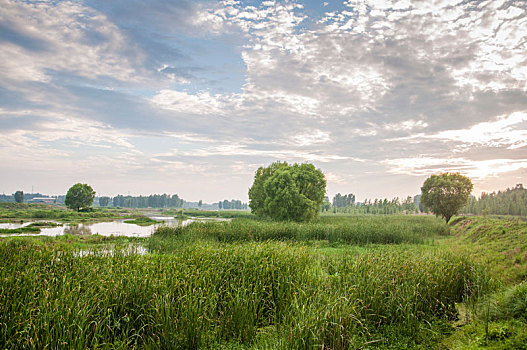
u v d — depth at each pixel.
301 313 6.38
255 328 6.76
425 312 7.82
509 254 13.38
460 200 32.84
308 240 22.80
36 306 5.87
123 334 5.84
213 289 7.49
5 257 10.09
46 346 4.85
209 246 11.20
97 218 65.56
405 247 18.91
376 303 7.57
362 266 9.58
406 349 6.18
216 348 5.94
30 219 57.72
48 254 10.25
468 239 21.61
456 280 9.09
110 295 6.65
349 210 90.88
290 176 36.97
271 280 8.47
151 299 6.64
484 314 7.26
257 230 23.45
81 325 5.36
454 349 5.97
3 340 5.10
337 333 5.83
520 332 5.82
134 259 9.41
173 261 8.95
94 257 9.92
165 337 5.82
